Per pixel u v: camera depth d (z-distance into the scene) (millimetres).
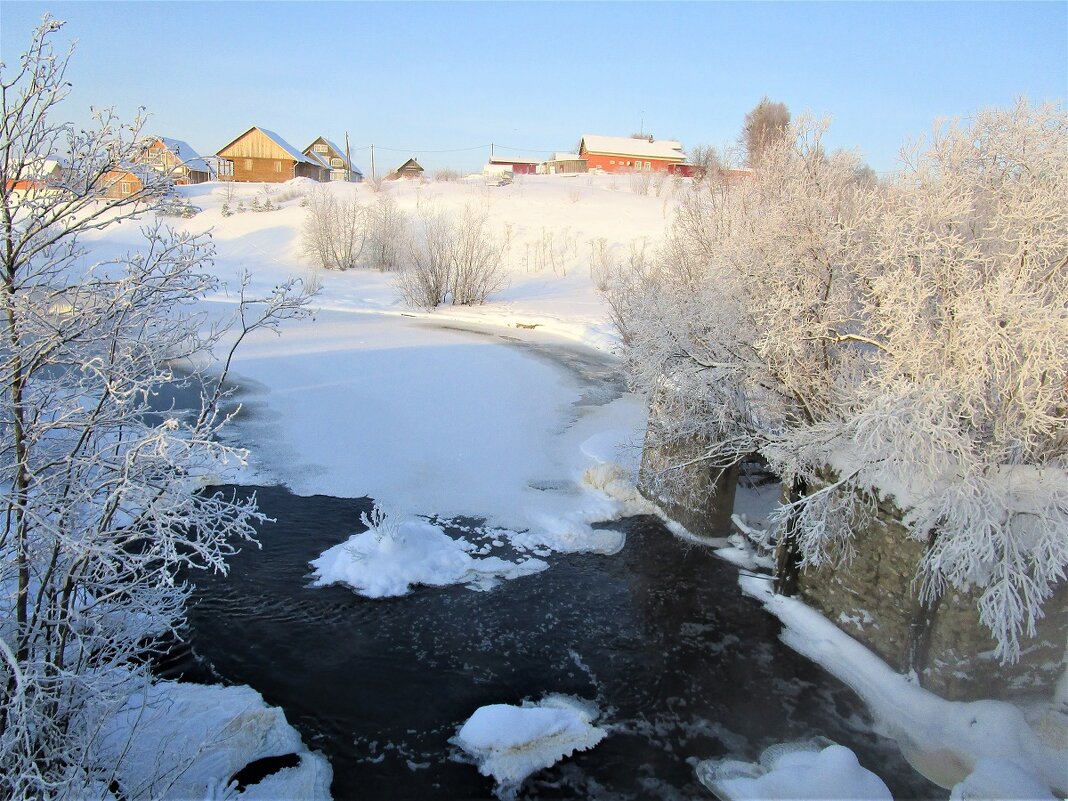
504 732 5648
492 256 34094
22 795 3553
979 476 5980
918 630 6480
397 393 15031
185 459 3930
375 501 10016
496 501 10250
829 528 7320
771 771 5551
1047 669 6352
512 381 16359
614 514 10062
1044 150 6633
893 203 7422
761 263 8219
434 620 7398
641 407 14430
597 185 54125
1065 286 5961
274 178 62938
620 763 5617
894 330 6637
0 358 3910
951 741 5859
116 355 4059
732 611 7816
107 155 3916
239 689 6188
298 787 5207
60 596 3996
